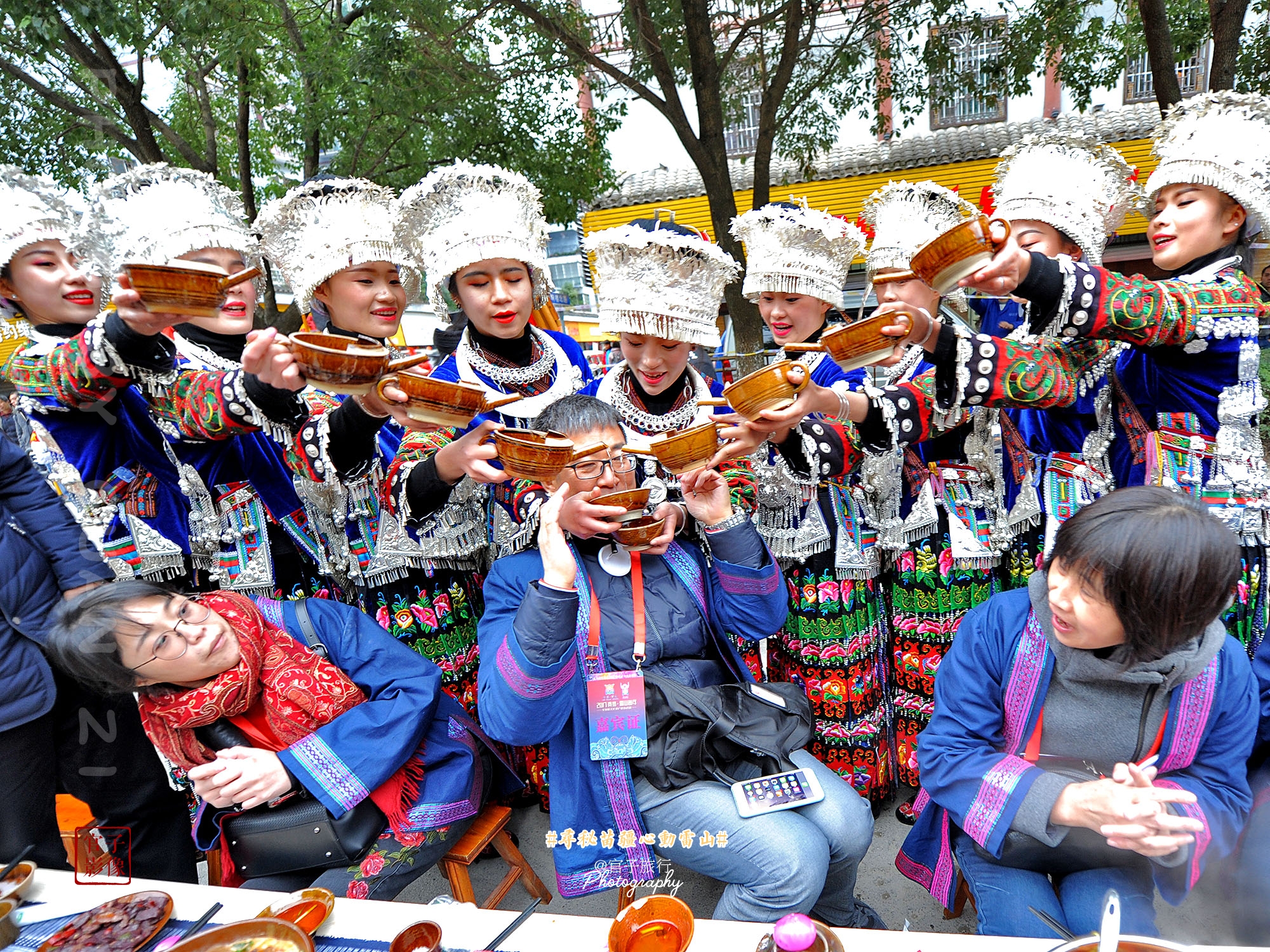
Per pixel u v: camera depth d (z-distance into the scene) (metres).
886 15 6.71
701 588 1.83
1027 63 6.63
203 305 1.31
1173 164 1.76
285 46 6.28
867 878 2.16
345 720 1.63
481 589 2.35
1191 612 1.09
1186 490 1.79
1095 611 1.16
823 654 2.21
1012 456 2.04
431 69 6.28
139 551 1.84
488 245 1.99
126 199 1.87
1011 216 1.94
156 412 1.70
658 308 1.83
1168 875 1.30
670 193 10.20
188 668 1.51
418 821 1.69
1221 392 1.73
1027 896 1.38
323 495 1.89
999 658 1.41
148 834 1.82
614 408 1.99
